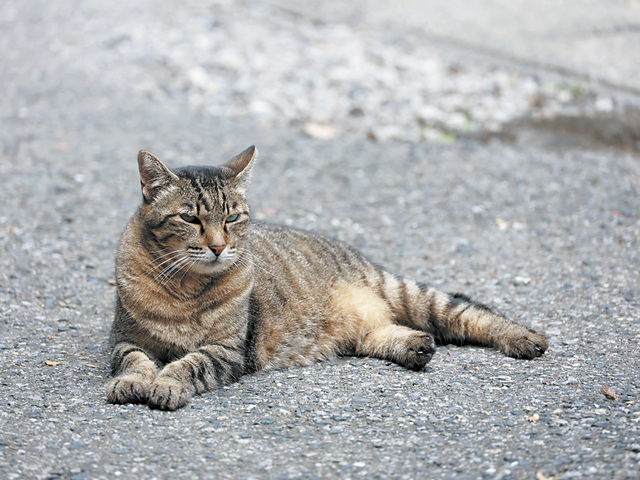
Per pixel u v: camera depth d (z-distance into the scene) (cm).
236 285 570
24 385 537
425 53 1741
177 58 1658
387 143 1357
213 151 1243
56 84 1510
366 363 612
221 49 1703
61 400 510
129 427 466
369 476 404
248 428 469
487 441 439
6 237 891
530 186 1123
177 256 546
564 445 424
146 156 545
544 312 707
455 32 1834
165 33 1766
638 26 1834
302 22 1884
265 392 538
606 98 1530
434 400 508
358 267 701
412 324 688
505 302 746
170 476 404
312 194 1130
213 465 417
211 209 548
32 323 682
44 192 1053
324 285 665
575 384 523
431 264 884
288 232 711
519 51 1728
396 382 551
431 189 1141
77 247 901
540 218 1004
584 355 589
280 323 624
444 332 669
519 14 1920
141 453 430
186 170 568
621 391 504
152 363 539
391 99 1545
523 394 511
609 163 1212
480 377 552
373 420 478
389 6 1988
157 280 549
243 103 1503
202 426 471
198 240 541
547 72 1644
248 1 1981
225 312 565
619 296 736
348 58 1702
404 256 914
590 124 1438
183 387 508
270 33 1798
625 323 662
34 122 1320
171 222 543
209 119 1416
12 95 1438
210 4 1952
